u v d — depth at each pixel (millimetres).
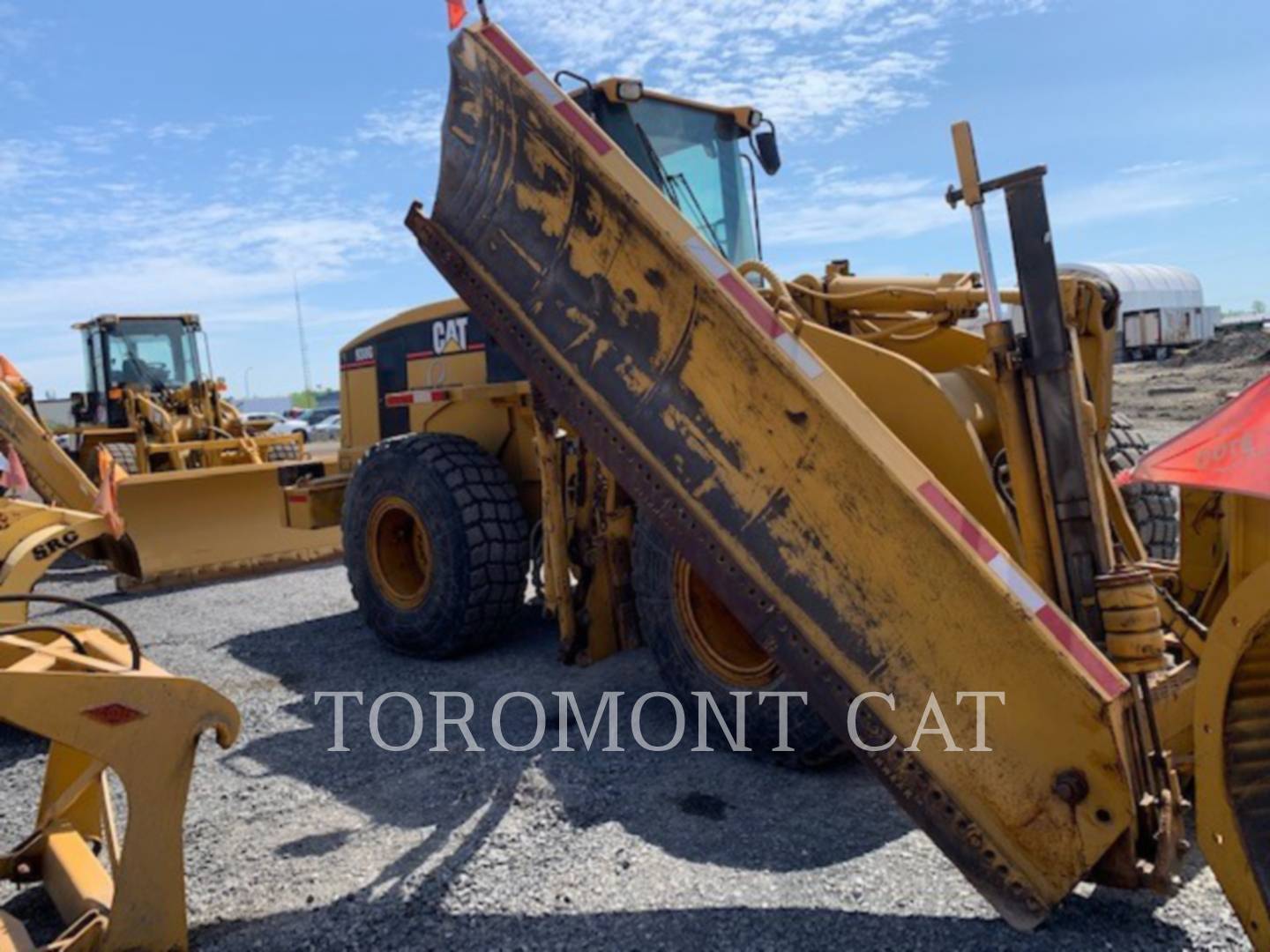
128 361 12664
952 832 2666
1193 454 2361
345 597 7656
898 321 4281
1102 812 2422
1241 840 2186
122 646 3197
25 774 4332
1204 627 2645
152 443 12156
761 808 3451
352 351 7379
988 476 3371
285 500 7078
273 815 3672
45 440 6332
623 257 3328
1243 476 2232
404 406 6699
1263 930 2170
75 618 7324
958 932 2623
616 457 3428
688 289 3115
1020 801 2543
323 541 9297
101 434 12117
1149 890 2553
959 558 2572
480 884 3059
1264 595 2076
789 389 2881
